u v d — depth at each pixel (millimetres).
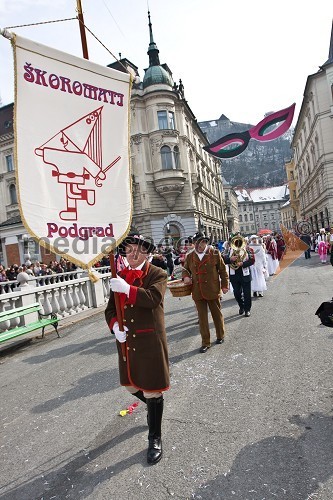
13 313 7023
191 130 40250
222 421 3322
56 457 3051
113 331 2939
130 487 2543
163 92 32875
